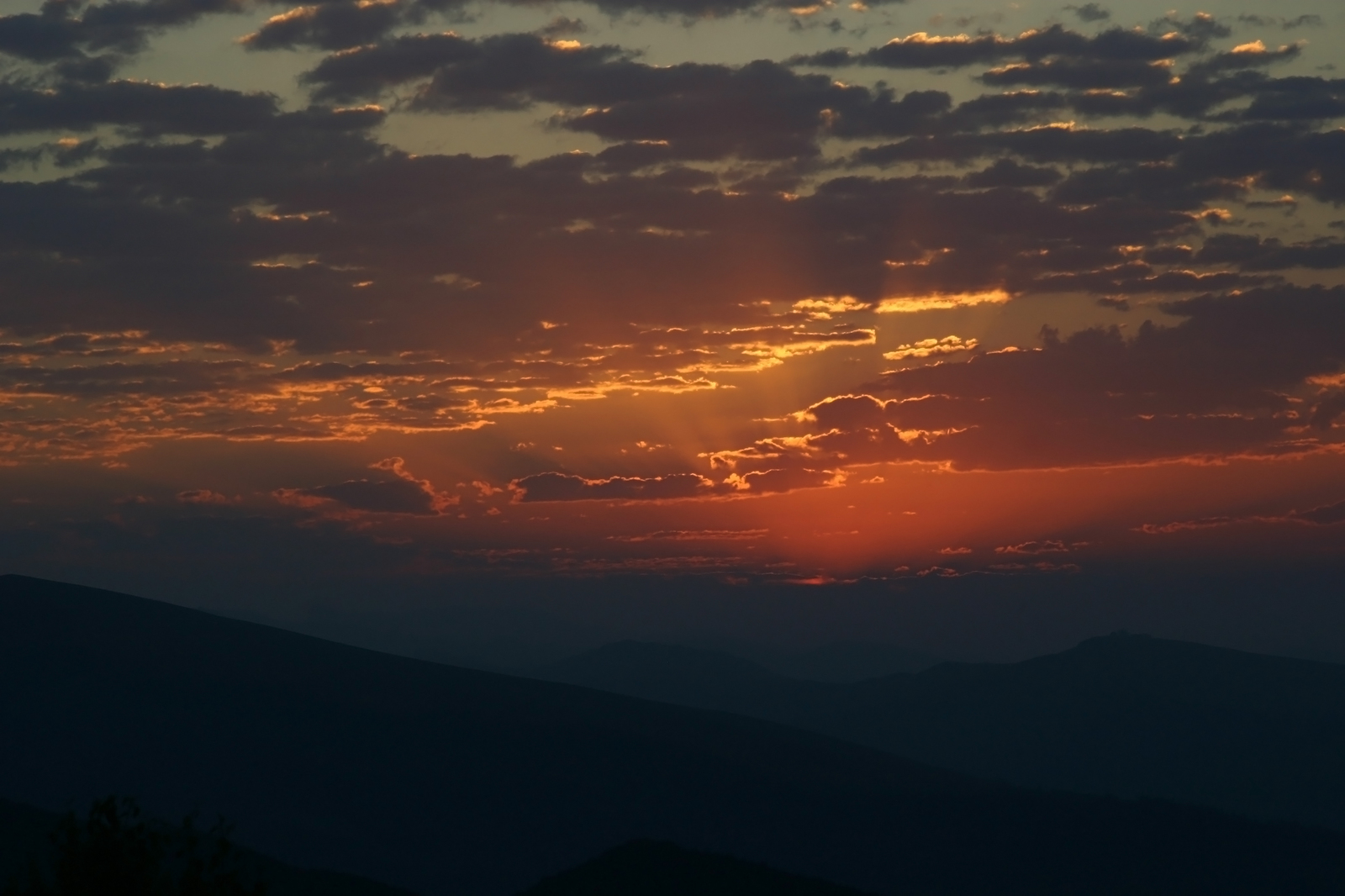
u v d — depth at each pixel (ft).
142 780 496.23
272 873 268.00
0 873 202.69
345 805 502.79
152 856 66.80
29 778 483.92
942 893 433.89
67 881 65.16
